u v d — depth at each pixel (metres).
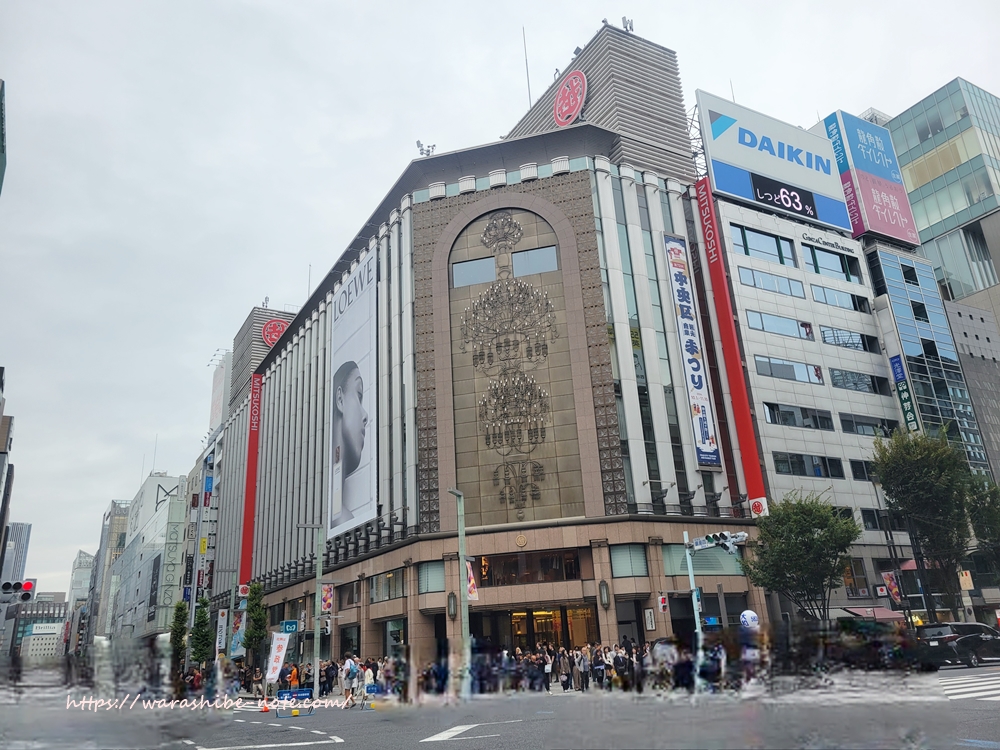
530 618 37.62
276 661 27.05
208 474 92.69
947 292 78.38
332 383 54.25
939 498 39.12
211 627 80.00
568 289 41.44
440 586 37.97
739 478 41.62
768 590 36.06
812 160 57.28
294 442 61.75
